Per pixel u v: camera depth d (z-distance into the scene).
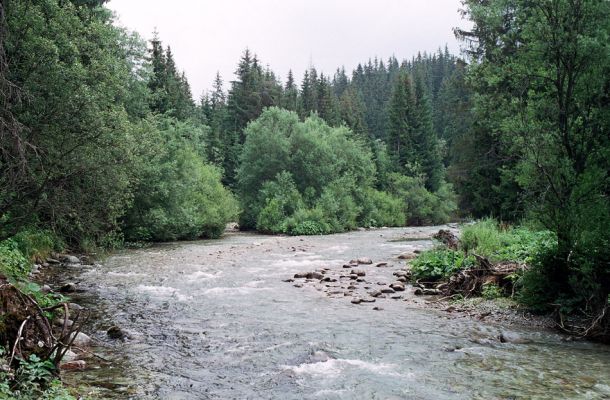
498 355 7.78
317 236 33.50
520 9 10.38
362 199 45.31
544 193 9.67
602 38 8.96
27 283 10.48
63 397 5.27
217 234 33.72
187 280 14.82
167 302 11.77
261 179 41.91
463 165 29.58
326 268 17.11
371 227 44.16
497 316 10.23
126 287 13.59
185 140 31.98
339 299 12.21
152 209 27.81
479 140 27.12
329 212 38.59
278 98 70.06
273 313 10.74
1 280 8.68
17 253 14.35
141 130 17.00
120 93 15.90
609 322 8.45
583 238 8.48
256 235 35.78
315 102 74.81
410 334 9.06
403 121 61.78
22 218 9.80
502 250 14.03
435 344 8.41
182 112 45.97
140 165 15.53
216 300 12.05
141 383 6.46
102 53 11.98
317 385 6.48
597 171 8.77
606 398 5.95
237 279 15.04
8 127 8.79
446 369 7.11
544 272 9.70
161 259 19.81
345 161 44.25
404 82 64.50
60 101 9.82
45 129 9.74
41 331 6.50
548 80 10.03
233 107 67.31
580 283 8.85
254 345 8.37
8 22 9.62
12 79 9.62
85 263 18.31
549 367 7.16
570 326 9.08
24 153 9.20
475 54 30.22
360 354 7.87
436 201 53.19
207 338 8.79
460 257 14.12
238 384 6.52
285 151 40.78
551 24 9.62
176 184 28.84
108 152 10.79
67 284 12.88
